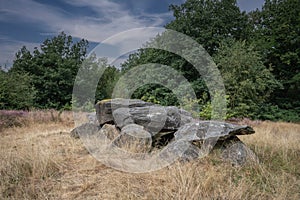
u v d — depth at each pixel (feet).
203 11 33.99
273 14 39.58
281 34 36.42
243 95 26.68
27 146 10.18
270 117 31.35
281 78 37.78
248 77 27.25
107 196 6.34
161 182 7.25
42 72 42.73
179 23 34.88
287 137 14.78
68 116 22.85
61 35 49.65
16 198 6.08
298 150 11.11
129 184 7.07
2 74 29.35
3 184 6.68
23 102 28.55
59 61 43.80
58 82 41.98
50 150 9.55
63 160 8.87
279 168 8.79
